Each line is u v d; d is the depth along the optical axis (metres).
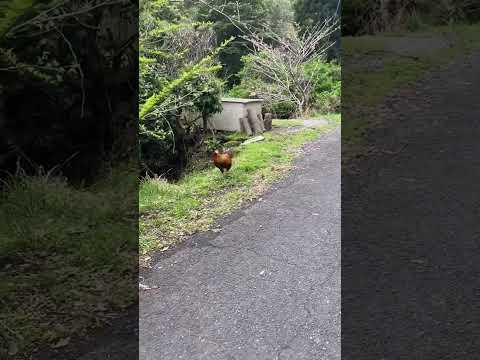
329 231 2.99
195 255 2.98
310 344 2.21
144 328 2.24
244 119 6.21
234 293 2.50
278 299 2.50
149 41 5.11
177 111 5.66
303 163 4.58
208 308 2.41
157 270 2.78
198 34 6.28
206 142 5.82
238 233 3.19
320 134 5.82
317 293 2.50
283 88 8.27
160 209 3.62
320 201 3.52
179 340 2.19
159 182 4.31
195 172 5.21
